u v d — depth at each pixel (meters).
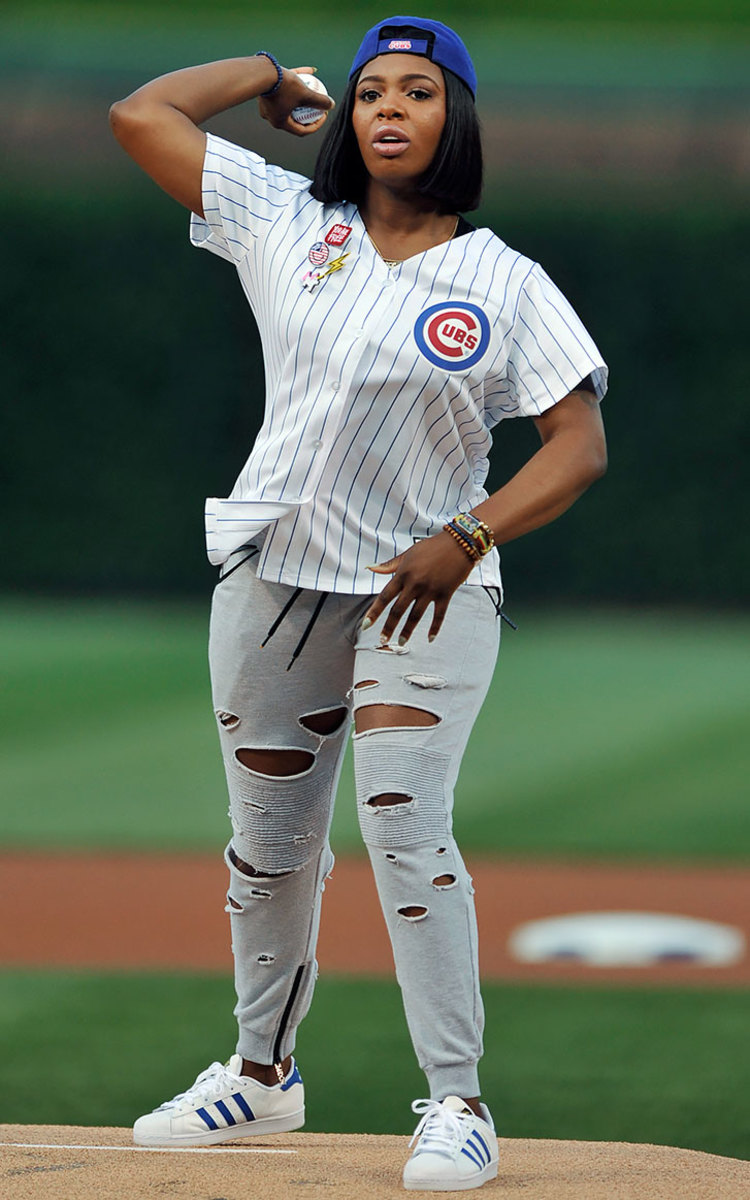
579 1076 16.30
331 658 10.70
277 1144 11.46
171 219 60.50
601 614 60.69
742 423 60.22
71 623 56.16
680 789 32.66
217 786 33.44
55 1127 12.01
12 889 25.80
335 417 10.12
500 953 21.95
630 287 60.59
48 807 31.58
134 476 61.50
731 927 23.36
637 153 62.75
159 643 51.62
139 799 32.31
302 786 10.95
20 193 60.81
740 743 36.97
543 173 62.28
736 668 48.41
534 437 58.69
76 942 22.55
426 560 9.53
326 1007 19.12
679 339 60.41
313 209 10.77
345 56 81.50
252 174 10.88
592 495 60.97
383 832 10.12
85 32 78.38
